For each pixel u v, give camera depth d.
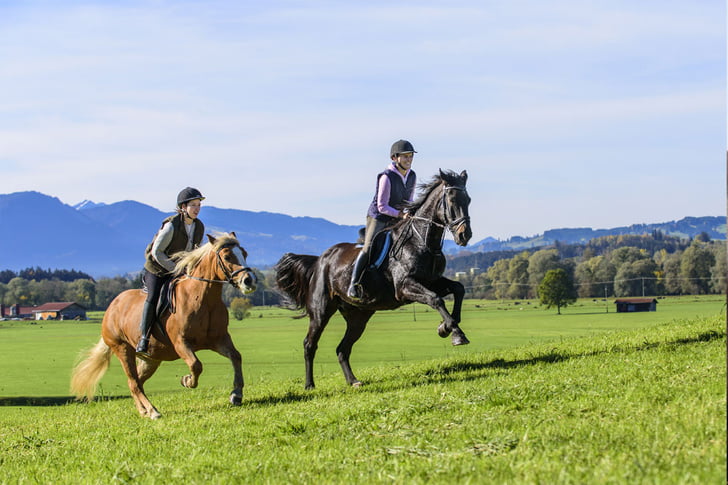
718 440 5.19
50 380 45.84
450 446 6.33
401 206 11.54
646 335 14.31
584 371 9.73
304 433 7.91
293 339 83.94
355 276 11.38
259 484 5.95
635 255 175.00
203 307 10.33
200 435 8.52
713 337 12.12
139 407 11.15
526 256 189.12
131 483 6.53
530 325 92.44
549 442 5.90
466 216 10.60
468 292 191.38
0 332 127.50
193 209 10.99
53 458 8.44
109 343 11.43
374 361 45.78
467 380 10.47
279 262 12.98
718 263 160.00
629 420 6.27
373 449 6.60
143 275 11.36
